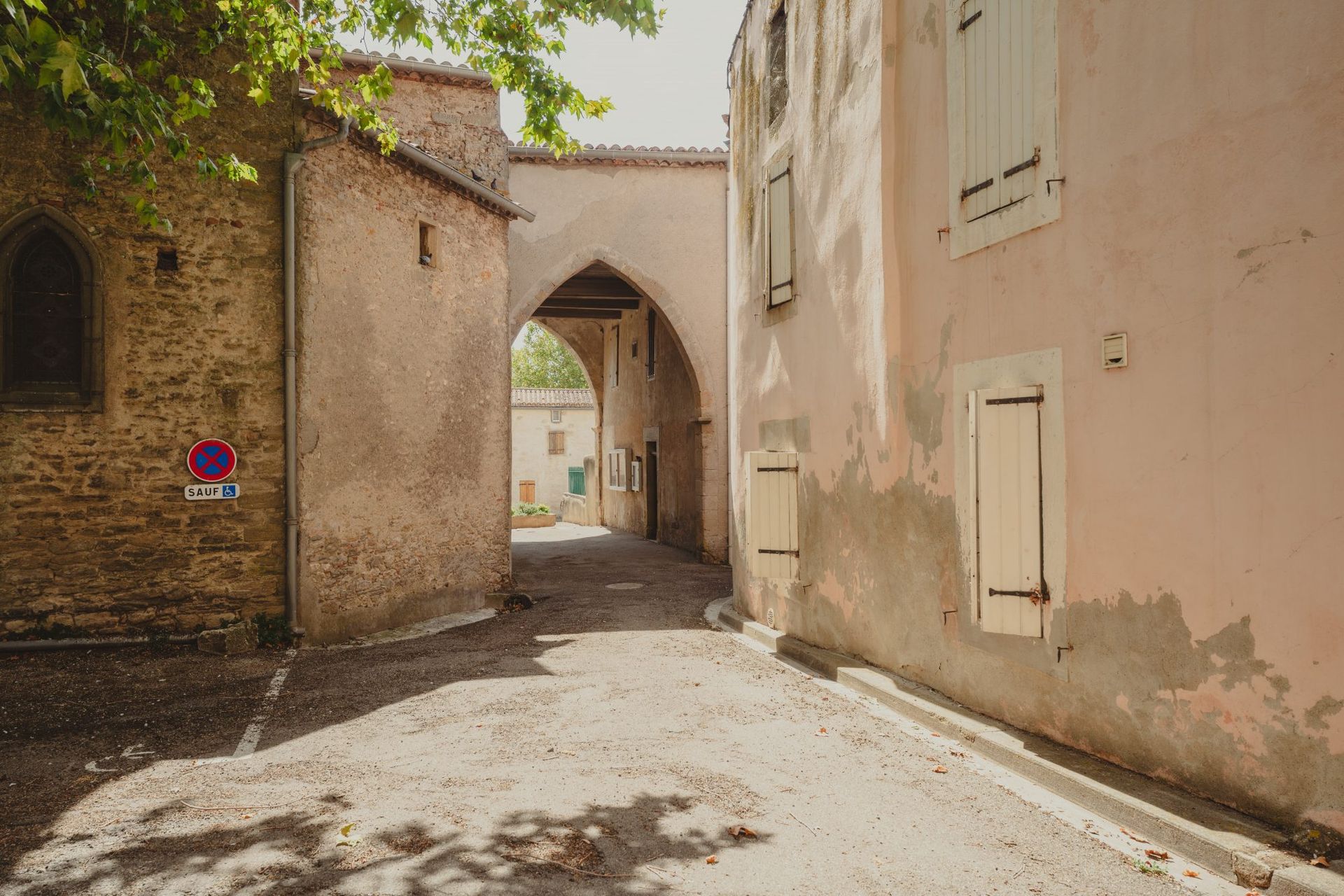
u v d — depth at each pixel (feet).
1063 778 14.55
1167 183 13.73
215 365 26.40
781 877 11.70
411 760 16.57
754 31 31.55
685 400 61.87
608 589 43.34
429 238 34.37
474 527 37.09
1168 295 13.73
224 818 13.62
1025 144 16.74
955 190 18.89
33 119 24.77
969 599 18.37
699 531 55.98
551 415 124.36
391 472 31.53
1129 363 14.42
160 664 24.07
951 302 19.19
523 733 18.38
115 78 17.10
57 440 24.99
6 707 20.06
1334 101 11.41
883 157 21.30
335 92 24.64
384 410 31.07
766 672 24.35
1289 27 11.94
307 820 13.51
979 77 18.08
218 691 21.86
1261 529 12.26
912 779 15.53
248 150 26.78
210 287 26.35
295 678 23.34
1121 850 12.50
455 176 34.22
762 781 15.43
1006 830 13.25
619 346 83.15
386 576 31.22
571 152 24.35
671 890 11.32
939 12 19.52
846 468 24.34
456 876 11.60
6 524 24.58
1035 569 16.47
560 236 51.19
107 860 12.03
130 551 25.62
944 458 19.61
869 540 23.13
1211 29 13.01
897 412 21.42
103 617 25.40
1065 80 15.75
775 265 29.32
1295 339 11.84
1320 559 11.50
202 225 26.32
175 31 26.08
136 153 25.54
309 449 27.55
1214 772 13.00
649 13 20.44
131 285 25.62
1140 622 14.26
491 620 34.17
